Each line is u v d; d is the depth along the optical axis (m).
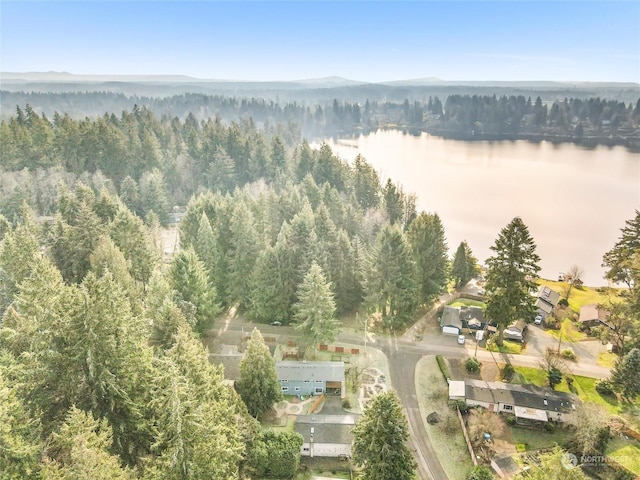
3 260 55.00
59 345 29.23
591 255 97.88
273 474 39.22
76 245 63.56
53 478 22.23
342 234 69.50
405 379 53.91
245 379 45.22
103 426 26.16
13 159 106.06
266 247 70.56
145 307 53.84
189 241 74.81
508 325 58.38
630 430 43.12
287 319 64.94
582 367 54.62
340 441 42.44
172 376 25.62
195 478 25.73
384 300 63.44
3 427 23.50
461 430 46.00
